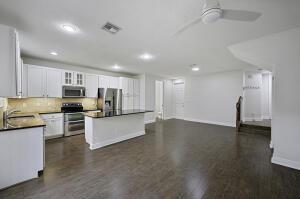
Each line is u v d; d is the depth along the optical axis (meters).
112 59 4.10
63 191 1.87
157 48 3.16
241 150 3.35
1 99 2.76
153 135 4.65
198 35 2.51
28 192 1.84
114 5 1.70
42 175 2.23
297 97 2.42
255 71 5.95
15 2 1.63
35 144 2.16
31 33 2.42
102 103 5.35
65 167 2.50
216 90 6.36
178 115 8.09
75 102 4.97
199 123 6.63
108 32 2.39
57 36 2.55
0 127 1.99
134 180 2.13
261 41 2.63
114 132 3.88
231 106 5.92
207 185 2.02
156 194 1.83
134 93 6.47
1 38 1.84
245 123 5.26
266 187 1.98
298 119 2.43
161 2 1.64
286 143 2.56
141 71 6.01
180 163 2.69
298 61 2.38
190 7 1.73
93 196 1.78
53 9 1.77
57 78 4.29
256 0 1.60
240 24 2.14
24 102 3.99
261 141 4.02
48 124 3.98
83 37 2.59
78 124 4.54
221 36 2.55
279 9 1.77
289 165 2.53
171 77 7.63
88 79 5.01
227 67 5.16
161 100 8.00
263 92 6.63
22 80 3.65
